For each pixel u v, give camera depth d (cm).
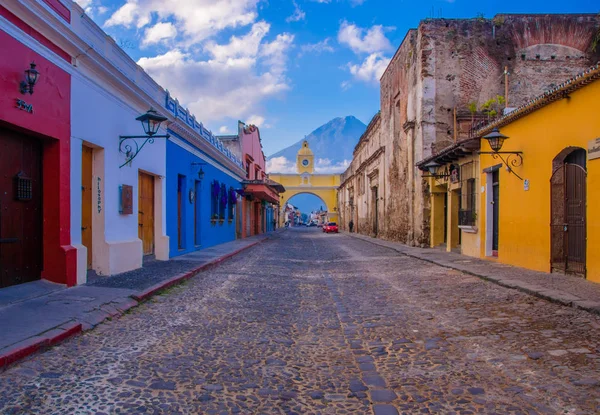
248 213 3538
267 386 411
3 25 628
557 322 598
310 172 7462
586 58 2055
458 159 1656
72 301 676
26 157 736
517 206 1180
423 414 350
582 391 380
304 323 661
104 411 344
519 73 2061
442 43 2075
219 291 915
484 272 1057
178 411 351
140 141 1160
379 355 502
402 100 2494
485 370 443
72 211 816
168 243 1391
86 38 870
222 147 2278
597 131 852
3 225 684
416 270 1255
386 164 3011
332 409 362
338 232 5291
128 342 530
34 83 674
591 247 880
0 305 622
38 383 391
